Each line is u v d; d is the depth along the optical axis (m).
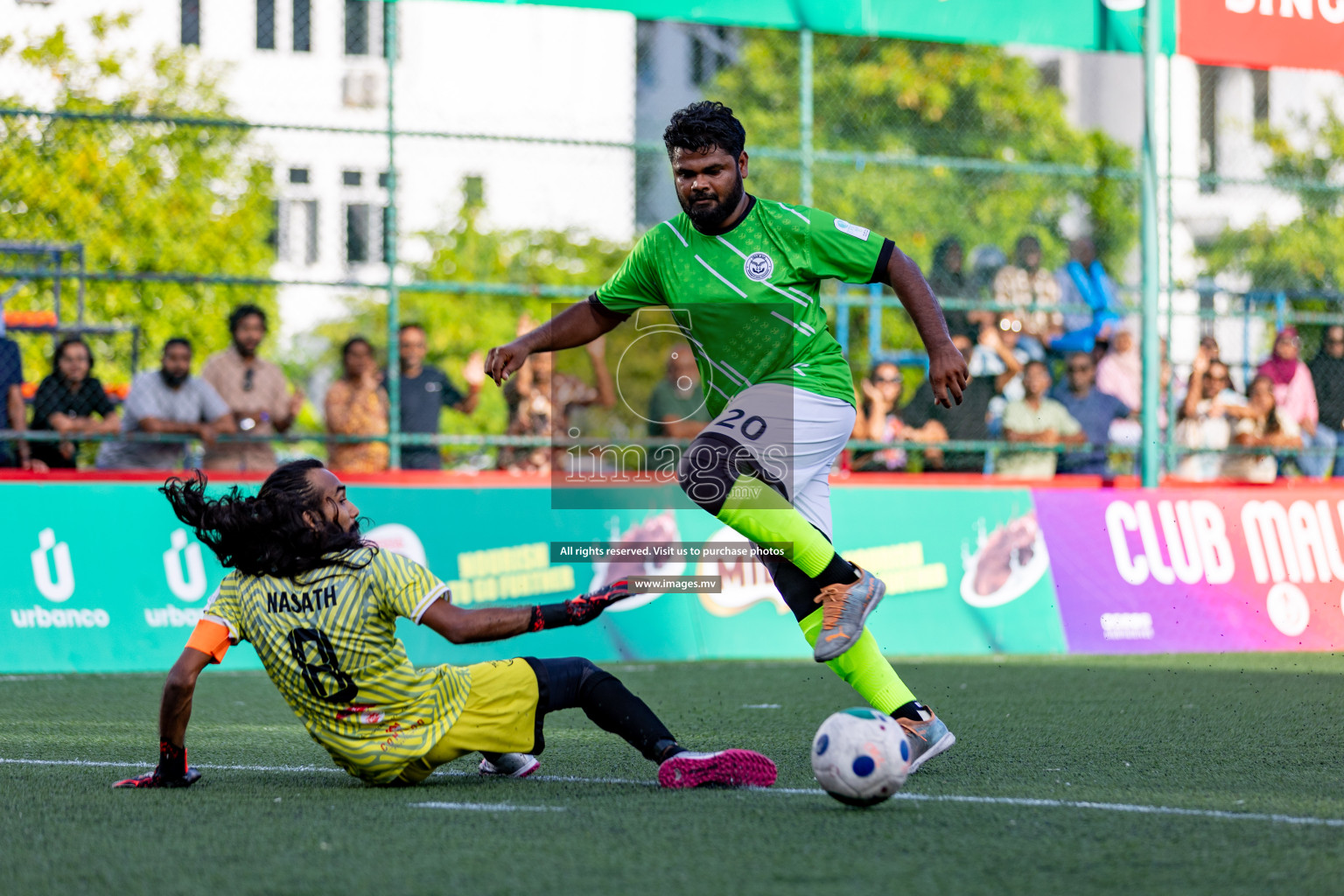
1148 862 8.37
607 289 13.16
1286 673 22.69
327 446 26.66
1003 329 29.22
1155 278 27.34
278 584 10.90
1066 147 52.69
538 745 11.49
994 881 7.88
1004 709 17.78
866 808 10.21
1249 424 29.98
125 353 33.59
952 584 26.06
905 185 42.09
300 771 12.52
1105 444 28.08
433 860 8.46
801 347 12.49
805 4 25.25
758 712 17.61
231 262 38.50
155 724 16.33
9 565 22.64
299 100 44.41
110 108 38.97
